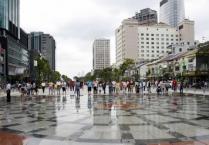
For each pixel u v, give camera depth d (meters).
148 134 11.88
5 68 109.25
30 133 12.36
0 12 109.00
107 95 43.81
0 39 109.06
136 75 118.94
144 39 185.88
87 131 12.68
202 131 12.48
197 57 77.12
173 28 189.75
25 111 21.75
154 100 32.16
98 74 184.75
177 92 51.56
